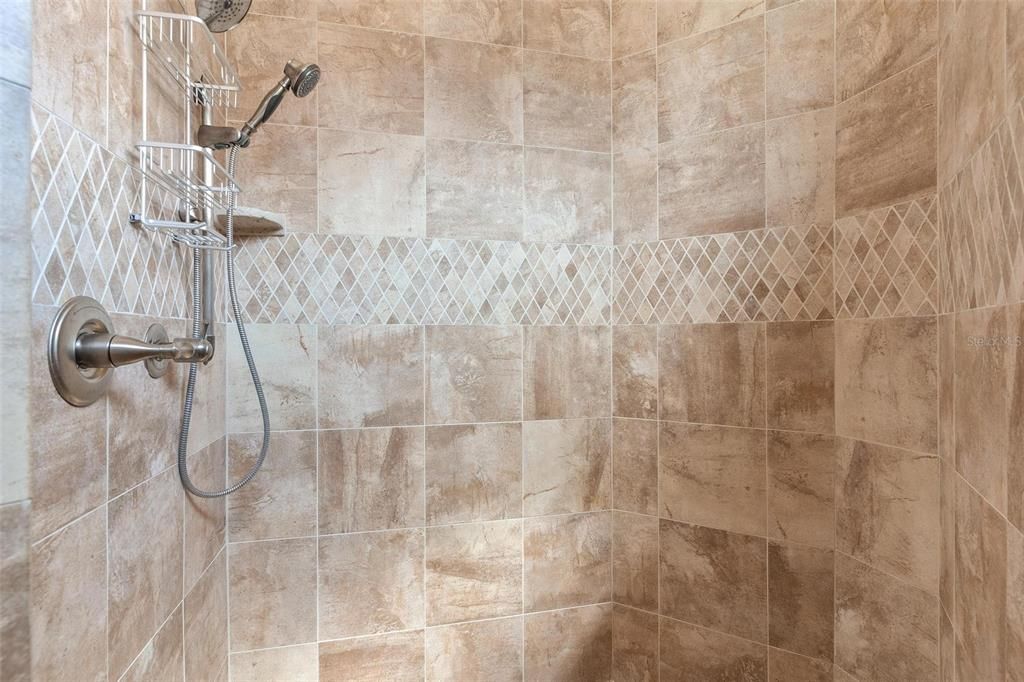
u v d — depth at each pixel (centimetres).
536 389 190
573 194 193
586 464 194
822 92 158
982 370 103
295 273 170
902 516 137
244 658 167
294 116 169
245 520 167
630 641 192
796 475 164
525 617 189
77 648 79
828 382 159
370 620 175
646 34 189
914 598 133
